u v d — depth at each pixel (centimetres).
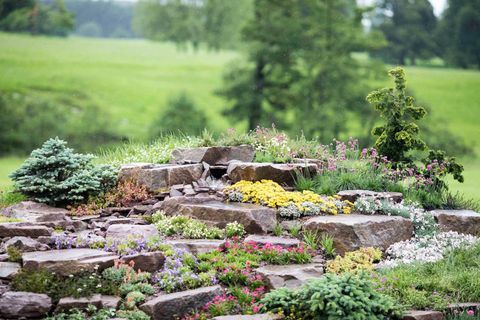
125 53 5038
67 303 720
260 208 1023
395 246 968
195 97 4816
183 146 1397
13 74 4609
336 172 1219
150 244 886
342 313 668
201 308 755
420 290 808
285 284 804
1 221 1006
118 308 738
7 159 4212
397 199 1145
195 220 1015
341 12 4025
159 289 789
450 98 4297
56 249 877
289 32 3766
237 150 1302
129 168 1231
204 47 4359
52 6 4872
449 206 1178
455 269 867
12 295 716
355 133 3772
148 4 4334
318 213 1053
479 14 4294
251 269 852
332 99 3741
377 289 782
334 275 734
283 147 1312
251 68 3878
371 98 1289
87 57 4931
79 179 1175
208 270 839
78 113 4588
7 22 4725
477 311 755
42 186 1146
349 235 948
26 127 4375
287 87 3766
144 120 4675
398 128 1278
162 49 5059
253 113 3819
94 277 779
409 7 4388
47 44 4828
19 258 829
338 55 3831
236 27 3981
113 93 4772
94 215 1109
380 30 4397
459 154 4178
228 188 1134
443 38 4381
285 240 950
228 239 962
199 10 4197
